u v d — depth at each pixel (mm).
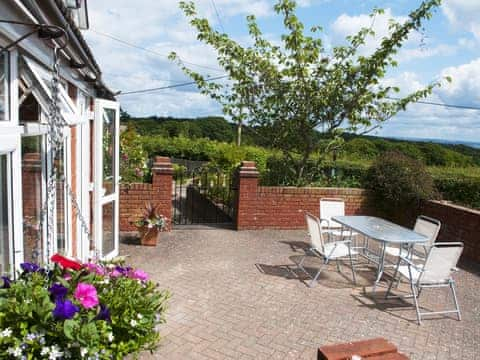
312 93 8969
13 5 2090
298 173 9828
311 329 4168
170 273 5664
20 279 2609
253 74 9219
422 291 5504
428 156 13555
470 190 8344
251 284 5395
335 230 7301
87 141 5656
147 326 2836
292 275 5855
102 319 2551
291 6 8430
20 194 2738
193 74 9297
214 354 3557
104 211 6086
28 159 3203
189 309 4484
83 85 5016
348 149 12164
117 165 6246
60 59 3461
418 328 4352
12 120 2639
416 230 6238
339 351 2637
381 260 5477
